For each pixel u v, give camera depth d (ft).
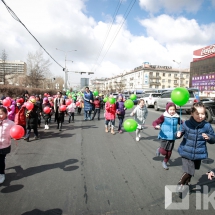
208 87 164.25
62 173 12.63
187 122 9.92
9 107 22.35
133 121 14.21
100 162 14.67
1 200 9.44
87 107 37.01
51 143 20.08
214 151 18.01
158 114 49.01
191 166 9.68
